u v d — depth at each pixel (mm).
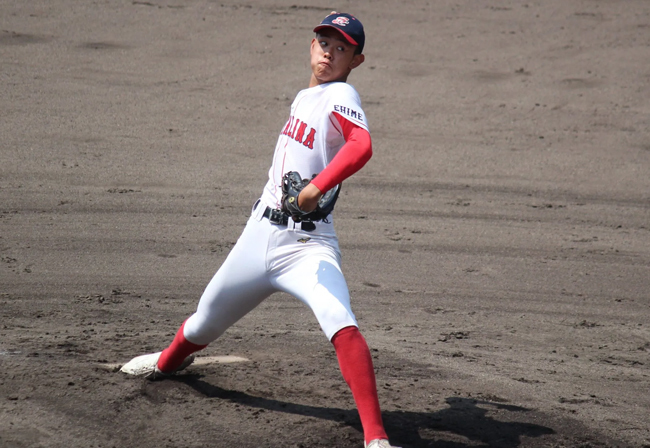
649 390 16594
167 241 27672
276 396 14141
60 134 39531
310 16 64188
